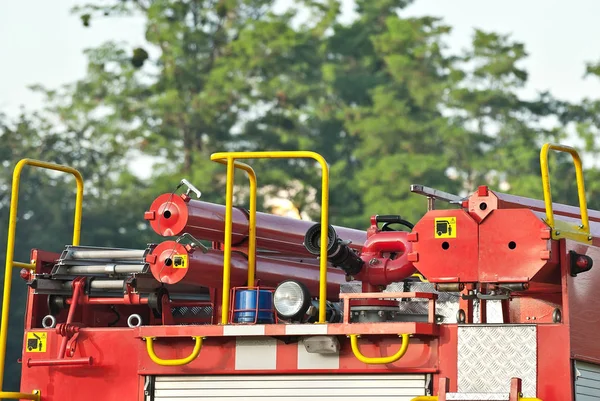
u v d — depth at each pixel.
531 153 120.38
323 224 21.75
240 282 24.55
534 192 112.38
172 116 126.75
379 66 143.00
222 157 22.89
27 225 119.25
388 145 124.69
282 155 22.41
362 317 21.58
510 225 19.97
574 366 19.81
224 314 22.25
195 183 115.75
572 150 21.16
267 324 21.31
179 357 22.23
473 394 19.33
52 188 122.75
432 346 20.42
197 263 23.45
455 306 23.16
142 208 119.56
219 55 135.25
